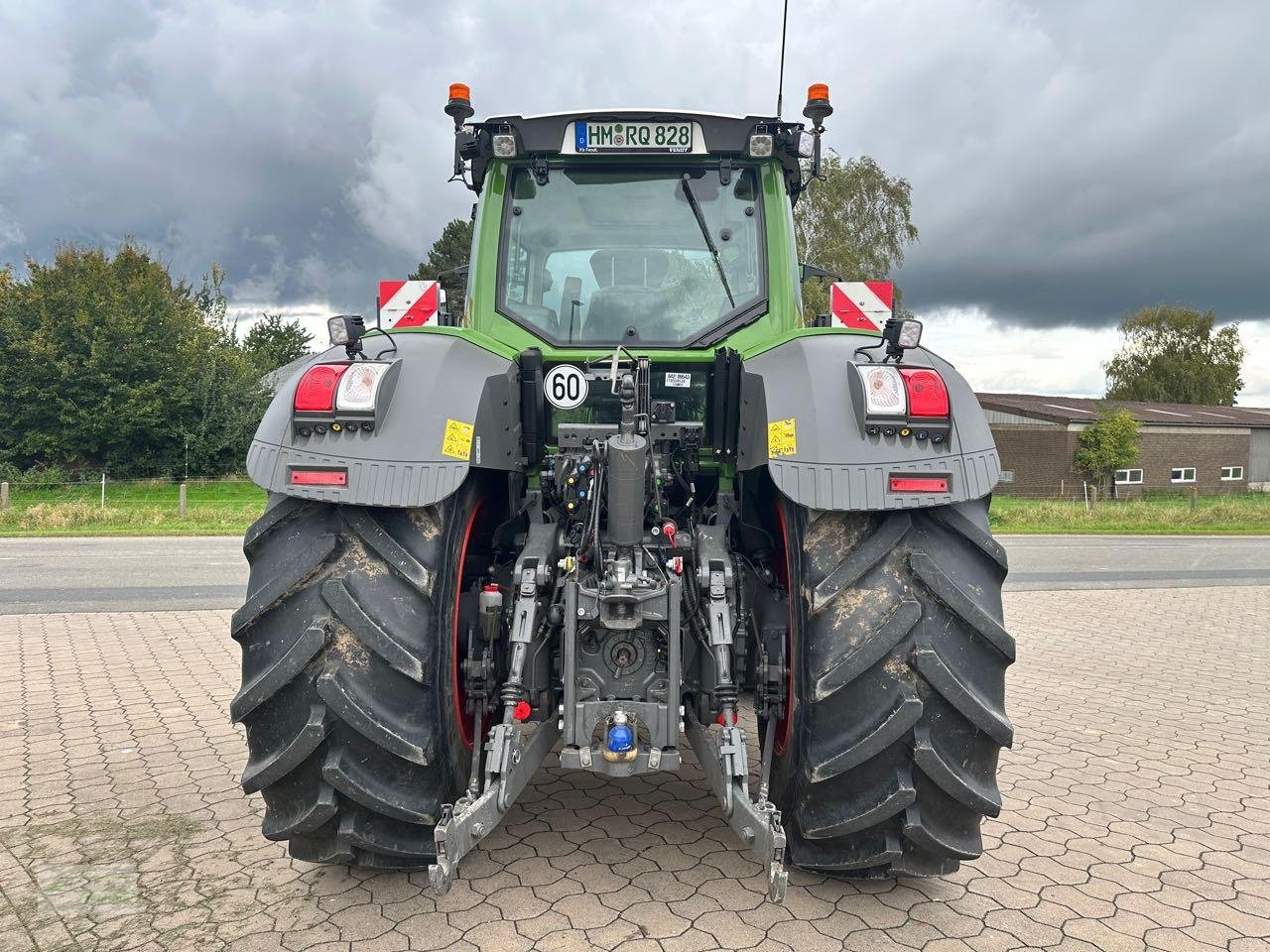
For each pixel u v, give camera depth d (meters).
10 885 2.89
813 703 2.40
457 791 2.62
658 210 3.48
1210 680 5.98
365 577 2.40
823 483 2.42
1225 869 3.10
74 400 32.25
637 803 3.55
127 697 5.28
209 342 35.78
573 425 3.04
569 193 3.50
